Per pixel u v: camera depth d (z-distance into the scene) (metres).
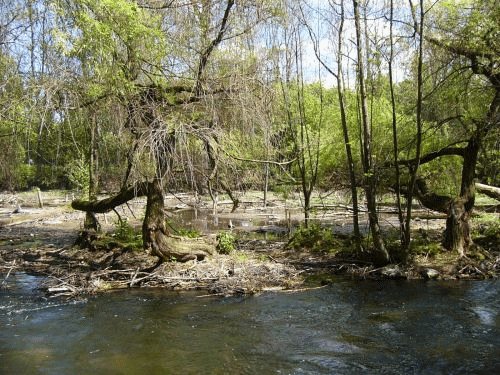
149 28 11.23
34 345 8.88
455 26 13.45
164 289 12.50
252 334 9.38
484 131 13.89
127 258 15.04
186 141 11.79
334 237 17.84
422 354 8.36
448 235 14.75
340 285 12.78
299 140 22.94
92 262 15.17
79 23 10.46
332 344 8.85
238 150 13.27
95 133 13.71
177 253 13.89
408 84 17.75
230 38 12.94
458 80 14.39
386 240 15.73
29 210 32.59
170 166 12.41
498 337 9.05
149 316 10.42
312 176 21.39
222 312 10.68
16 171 23.19
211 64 13.13
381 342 8.92
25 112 12.34
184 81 12.94
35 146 16.17
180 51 12.47
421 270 13.63
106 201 15.66
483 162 17.20
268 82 13.37
